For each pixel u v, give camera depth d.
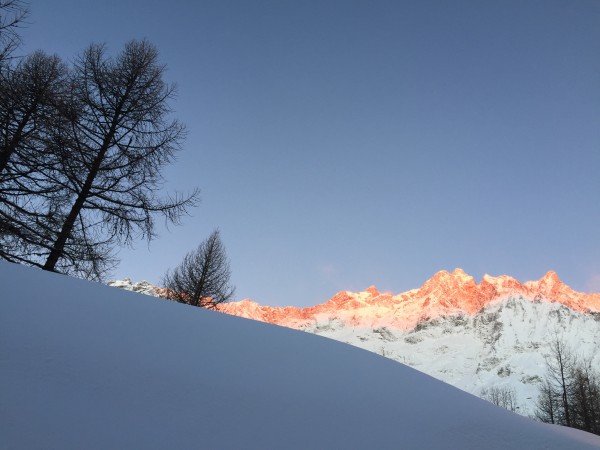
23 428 1.86
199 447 2.06
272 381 3.06
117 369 2.59
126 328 3.23
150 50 10.70
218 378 2.87
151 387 2.51
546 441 3.04
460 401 3.54
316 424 2.58
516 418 3.48
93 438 1.93
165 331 3.40
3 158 8.98
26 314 2.94
